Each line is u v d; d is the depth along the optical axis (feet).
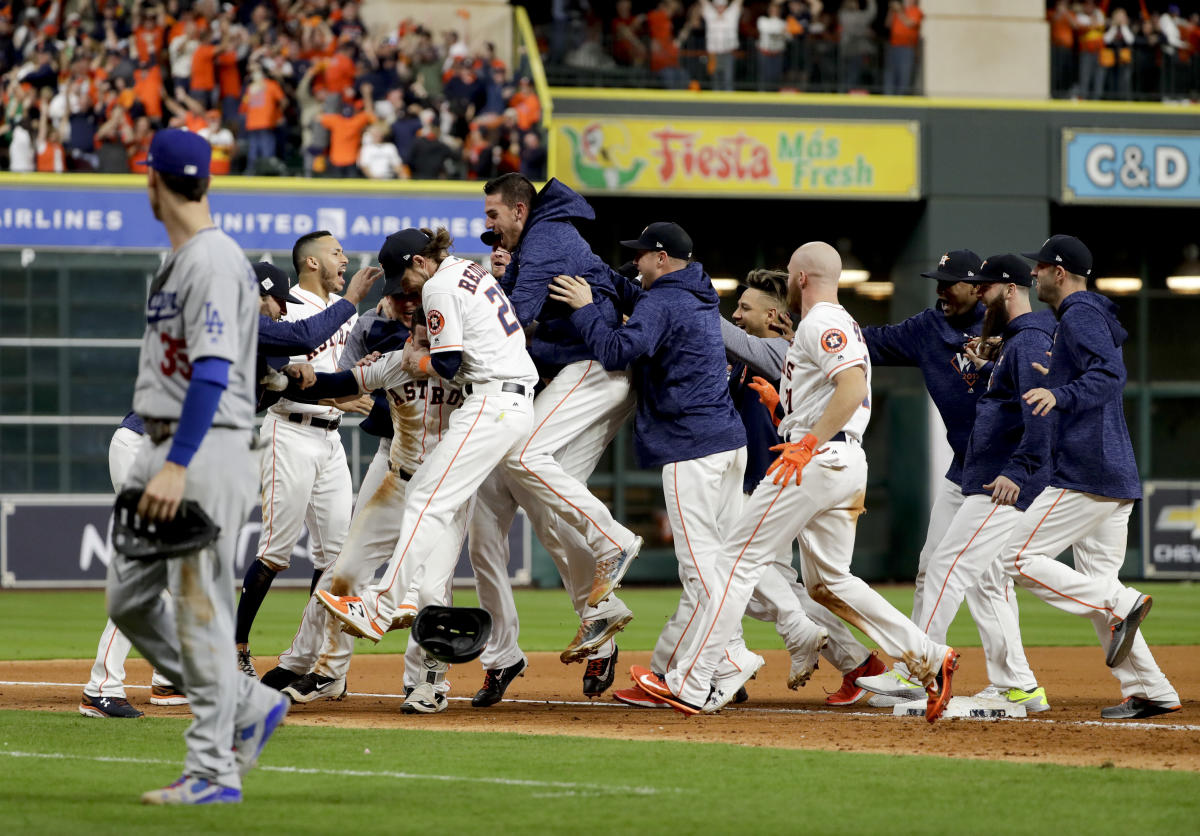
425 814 59.26
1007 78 289.33
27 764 72.13
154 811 59.26
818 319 87.40
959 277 100.58
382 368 93.91
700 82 284.41
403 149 262.47
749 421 109.09
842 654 100.94
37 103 255.50
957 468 104.47
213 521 58.95
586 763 72.28
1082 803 61.87
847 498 87.71
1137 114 288.92
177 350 59.41
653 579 295.89
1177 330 318.45
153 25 259.80
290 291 101.30
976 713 93.25
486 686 99.86
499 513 99.19
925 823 57.72
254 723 61.77
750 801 62.23
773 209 299.38
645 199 295.48
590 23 282.56
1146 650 92.68
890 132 282.97
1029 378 94.27
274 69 257.75
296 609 209.46
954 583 96.37
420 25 275.18
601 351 91.76
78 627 180.86
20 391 250.37
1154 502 295.07
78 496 253.24
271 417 104.32
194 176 59.26
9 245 246.88
